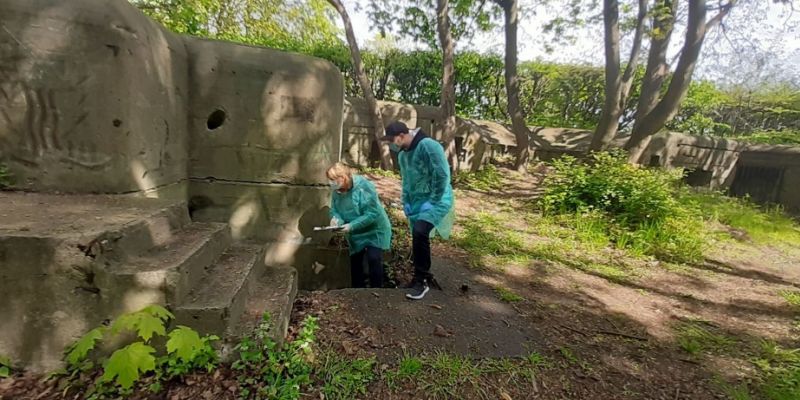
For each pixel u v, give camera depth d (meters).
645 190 6.82
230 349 2.19
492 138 12.47
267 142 4.19
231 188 4.18
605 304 3.85
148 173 3.25
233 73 4.00
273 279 3.16
